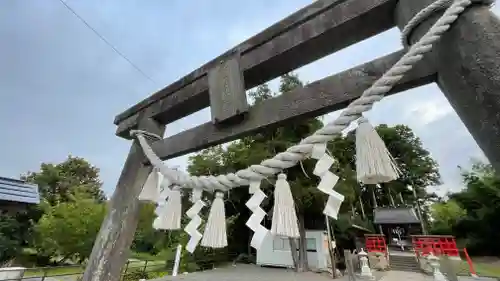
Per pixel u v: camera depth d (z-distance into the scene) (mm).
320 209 9438
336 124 657
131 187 1367
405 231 15164
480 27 585
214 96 1107
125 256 1298
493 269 9336
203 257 10688
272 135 10344
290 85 10141
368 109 643
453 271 6688
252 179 751
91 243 9336
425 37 616
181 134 1270
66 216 9602
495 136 534
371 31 881
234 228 11672
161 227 1004
